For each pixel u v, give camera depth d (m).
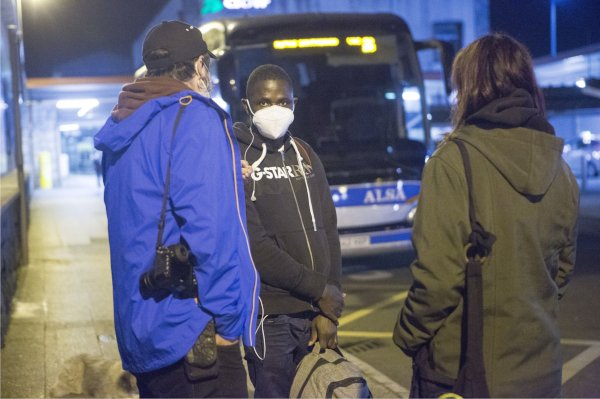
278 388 3.73
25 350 6.98
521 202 2.64
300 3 31.12
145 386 3.01
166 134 2.83
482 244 2.58
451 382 2.69
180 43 3.04
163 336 2.80
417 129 11.24
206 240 2.69
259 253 3.65
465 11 35.81
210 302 2.73
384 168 10.89
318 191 3.94
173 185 2.78
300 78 10.91
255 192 3.72
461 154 2.66
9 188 13.55
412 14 35.16
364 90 11.09
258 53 10.72
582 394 5.75
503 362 2.64
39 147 36.06
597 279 10.32
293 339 3.79
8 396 5.66
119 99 3.00
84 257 13.02
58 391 5.51
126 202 2.88
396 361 6.79
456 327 2.69
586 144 27.50
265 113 3.72
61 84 32.41
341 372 3.53
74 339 7.38
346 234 10.62
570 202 2.79
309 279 3.67
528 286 2.67
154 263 2.76
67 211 22.66
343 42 11.06
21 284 10.47
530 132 2.67
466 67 2.80
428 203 2.65
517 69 2.76
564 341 7.25
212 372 2.82
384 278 10.91
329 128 10.91
